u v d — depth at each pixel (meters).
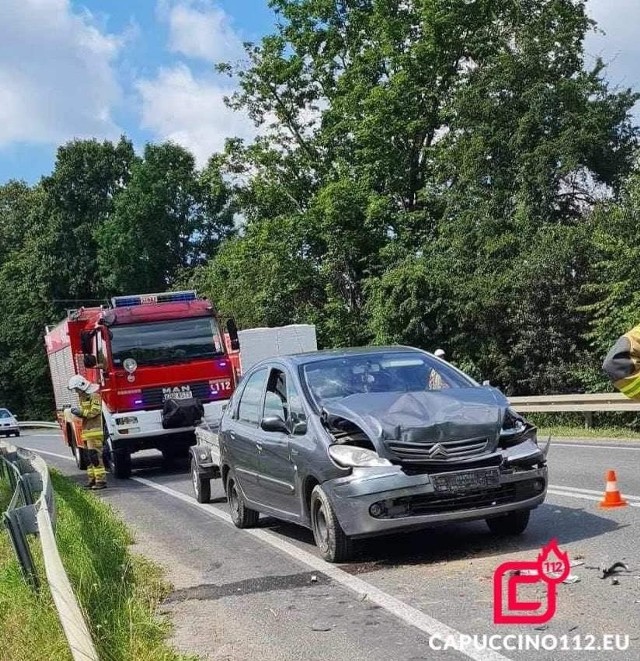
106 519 10.89
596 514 8.76
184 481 16.58
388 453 7.32
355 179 36.44
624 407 18.64
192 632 6.12
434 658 5.10
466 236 28.23
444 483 7.21
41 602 6.61
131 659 5.25
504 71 28.22
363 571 7.36
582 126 26.30
